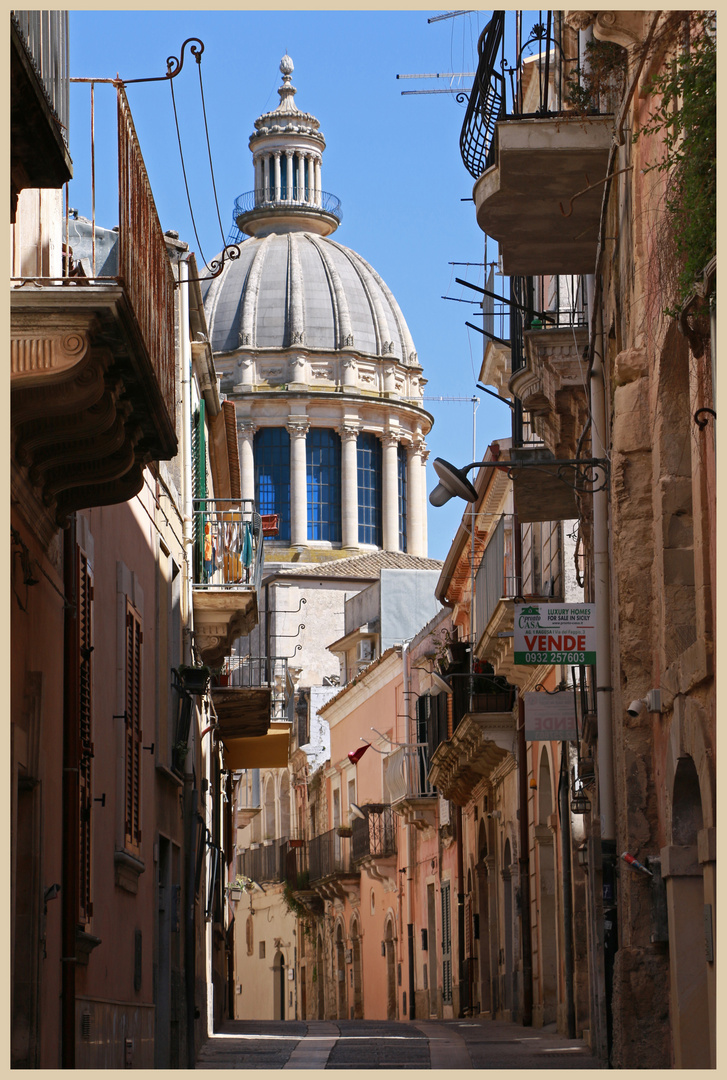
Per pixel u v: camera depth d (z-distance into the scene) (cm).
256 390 9000
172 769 2144
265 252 9569
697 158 1001
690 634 1376
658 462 1410
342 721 6228
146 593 1931
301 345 9081
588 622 1859
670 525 1393
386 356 9300
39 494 1228
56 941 1301
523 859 3175
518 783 3262
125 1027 1667
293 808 7138
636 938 1470
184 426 2431
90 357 1039
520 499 2327
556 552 2841
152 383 1155
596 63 1548
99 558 1576
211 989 2952
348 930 6028
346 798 6078
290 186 10194
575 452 2191
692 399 1202
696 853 1330
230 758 3944
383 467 9225
